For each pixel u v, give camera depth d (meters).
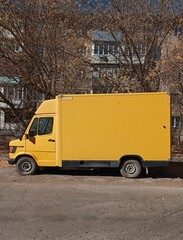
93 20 18.42
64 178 12.80
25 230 6.45
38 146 13.31
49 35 18.05
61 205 8.45
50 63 18.33
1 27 17.64
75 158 12.89
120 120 12.66
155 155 12.49
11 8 17.11
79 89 19.75
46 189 10.62
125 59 19.02
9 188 10.77
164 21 18.27
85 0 18.03
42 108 13.38
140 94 12.59
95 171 14.46
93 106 12.83
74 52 18.88
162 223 6.94
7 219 7.19
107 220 7.15
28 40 17.75
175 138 30.25
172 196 9.65
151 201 8.97
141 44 18.78
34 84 18.73
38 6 17.66
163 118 12.45
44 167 14.63
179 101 21.89
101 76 19.00
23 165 13.53
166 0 18.02
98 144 12.77
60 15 17.95
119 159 12.68
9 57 18.03
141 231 6.41
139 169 12.80
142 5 18.05
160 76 18.50
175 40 18.84
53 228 6.58
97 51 19.64
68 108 12.96
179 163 16.67
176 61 17.77
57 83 19.03
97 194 9.87
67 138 12.95
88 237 6.06
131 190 10.54
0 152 21.55
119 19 17.84
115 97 12.72
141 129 12.55
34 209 8.03
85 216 7.45
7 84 20.64
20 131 27.38
